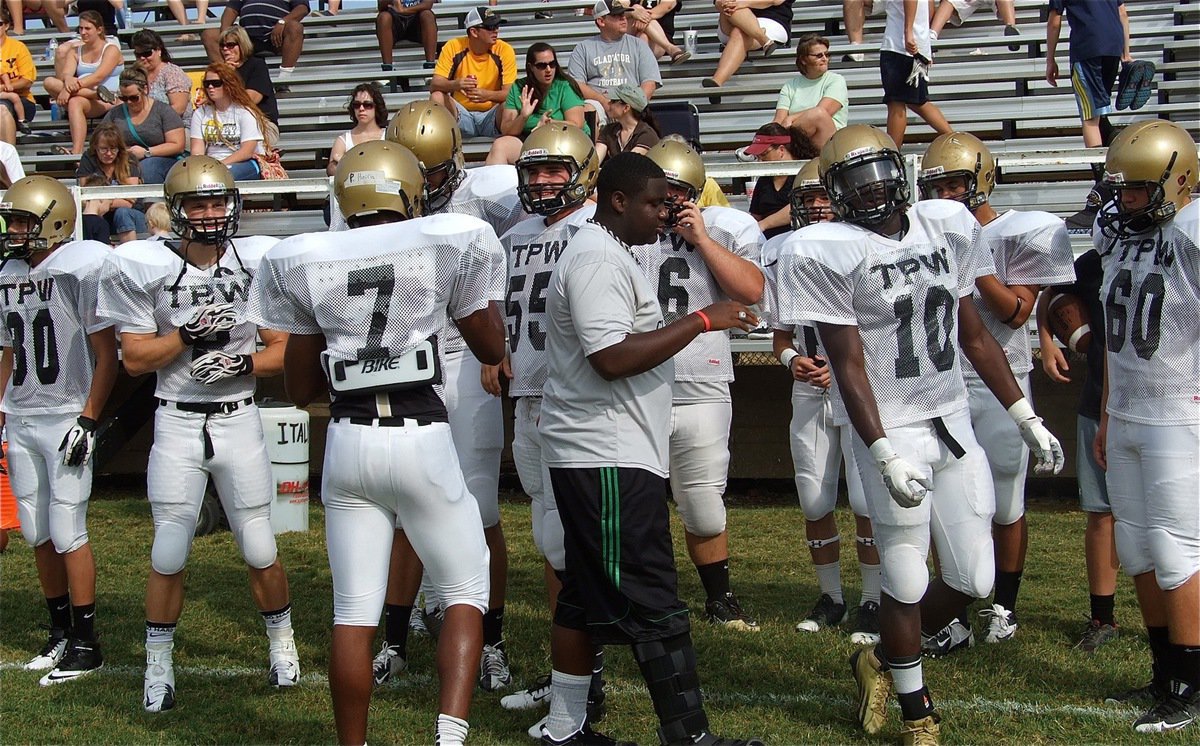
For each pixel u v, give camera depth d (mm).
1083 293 4723
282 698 4426
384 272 3451
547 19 12727
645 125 7262
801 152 7047
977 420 4871
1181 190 3895
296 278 3482
